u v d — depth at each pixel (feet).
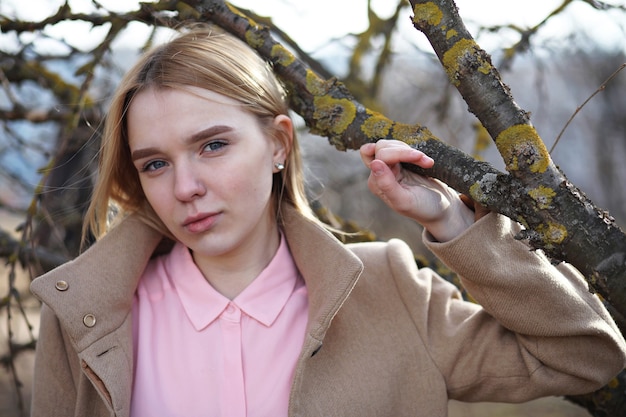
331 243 4.51
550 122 12.47
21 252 6.86
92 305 4.39
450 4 3.91
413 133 4.20
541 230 3.72
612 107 12.23
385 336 4.63
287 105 4.84
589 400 5.29
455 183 3.97
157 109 4.25
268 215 4.81
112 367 4.31
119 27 5.77
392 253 4.92
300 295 4.74
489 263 4.06
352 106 4.51
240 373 4.41
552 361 4.21
